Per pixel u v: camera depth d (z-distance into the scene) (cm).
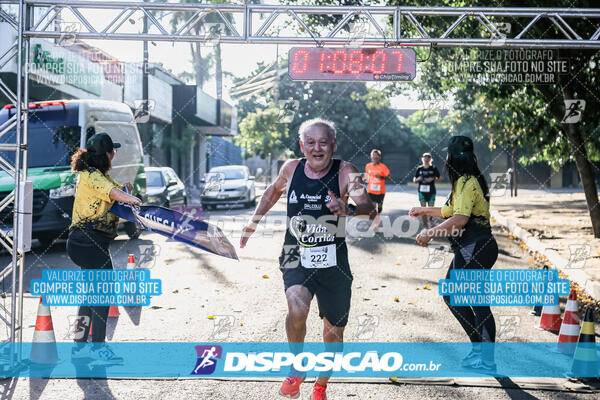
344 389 446
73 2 570
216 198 2117
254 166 6200
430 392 439
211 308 690
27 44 562
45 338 503
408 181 4950
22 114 548
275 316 655
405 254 1096
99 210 491
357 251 1134
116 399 423
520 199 2675
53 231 1073
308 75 643
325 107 3653
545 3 1228
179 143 3127
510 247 1205
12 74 1519
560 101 1300
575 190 4062
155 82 2614
